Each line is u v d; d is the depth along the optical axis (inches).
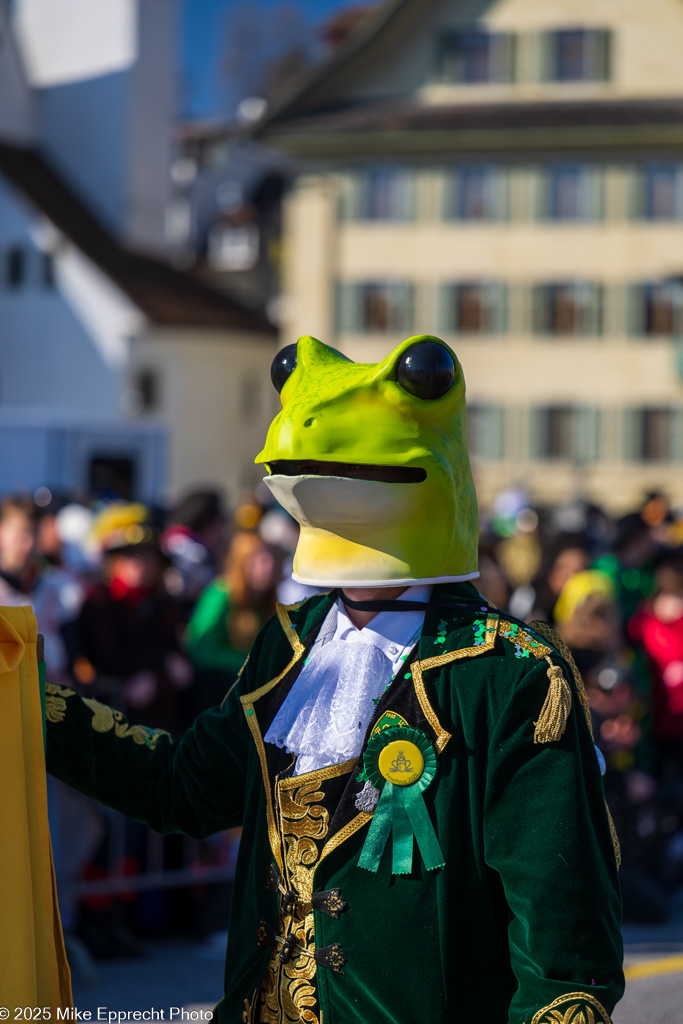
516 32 2126.0
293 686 125.3
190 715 349.1
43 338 2320.4
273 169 2674.7
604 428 2129.7
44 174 2442.2
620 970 110.7
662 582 440.8
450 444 122.6
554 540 420.8
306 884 117.0
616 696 383.9
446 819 113.3
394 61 2164.1
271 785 121.9
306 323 2174.0
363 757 116.6
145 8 2456.9
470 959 113.6
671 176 2094.0
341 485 116.6
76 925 319.0
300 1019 116.1
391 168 2149.4
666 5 2100.1
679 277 2082.9
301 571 122.7
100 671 331.9
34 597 355.6
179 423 2279.8
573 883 109.0
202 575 466.3
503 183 2126.0
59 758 139.6
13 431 908.6
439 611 122.0
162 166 2495.1
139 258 2406.5
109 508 555.8
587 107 2100.1
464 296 2145.7
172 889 345.4
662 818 391.2
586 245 2113.7
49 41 2518.5
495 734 113.7
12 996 123.1
